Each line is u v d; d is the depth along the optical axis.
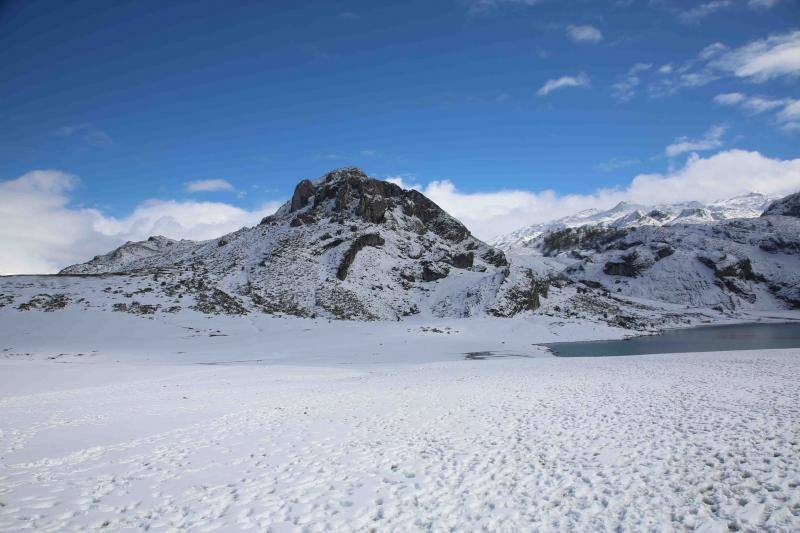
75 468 12.45
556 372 31.89
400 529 9.03
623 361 38.84
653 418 16.11
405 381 29.83
